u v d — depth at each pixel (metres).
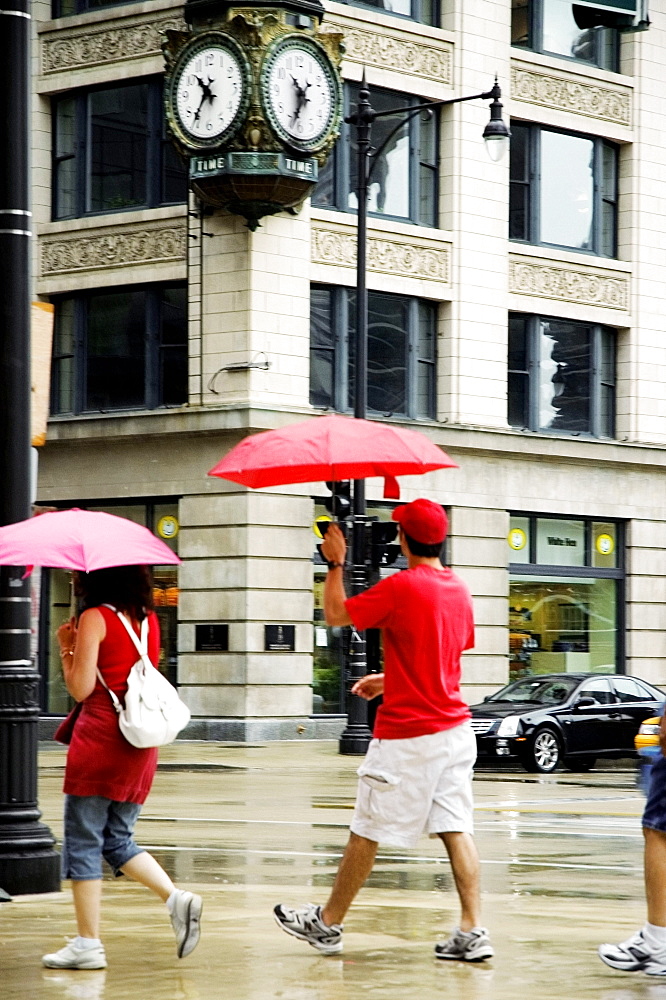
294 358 42.78
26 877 14.30
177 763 35.19
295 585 42.88
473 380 47.00
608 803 26.67
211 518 42.53
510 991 10.02
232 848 19.44
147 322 44.53
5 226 14.55
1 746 14.45
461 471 46.47
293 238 42.88
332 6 44.00
